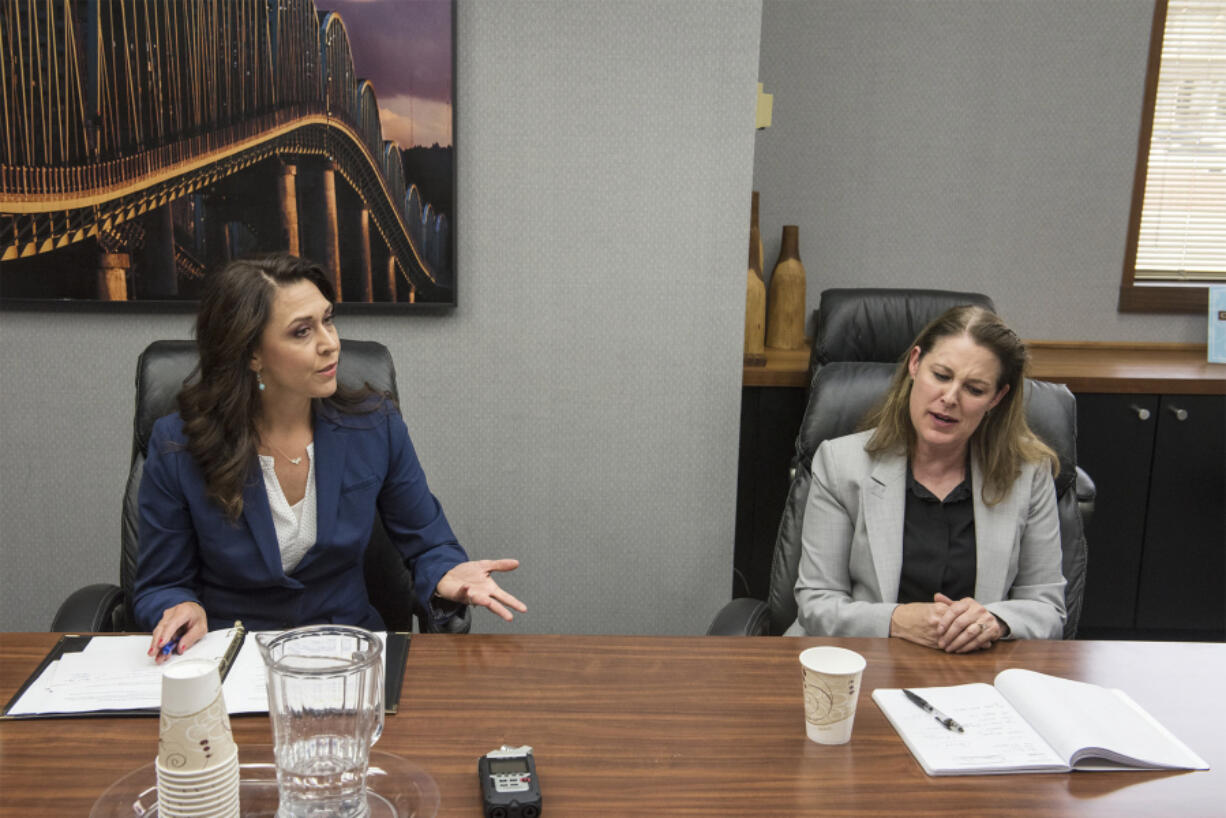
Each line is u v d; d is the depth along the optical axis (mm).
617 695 1218
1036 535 1667
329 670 907
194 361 1728
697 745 1104
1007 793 1028
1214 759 1110
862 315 2539
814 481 1740
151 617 1450
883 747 1113
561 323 2355
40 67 2098
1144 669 1331
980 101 3113
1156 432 2797
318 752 931
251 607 1563
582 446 2424
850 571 1698
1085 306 3264
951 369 1557
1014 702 1196
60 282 2191
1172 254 3271
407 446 1671
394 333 2338
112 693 1178
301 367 1479
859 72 3092
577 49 2225
